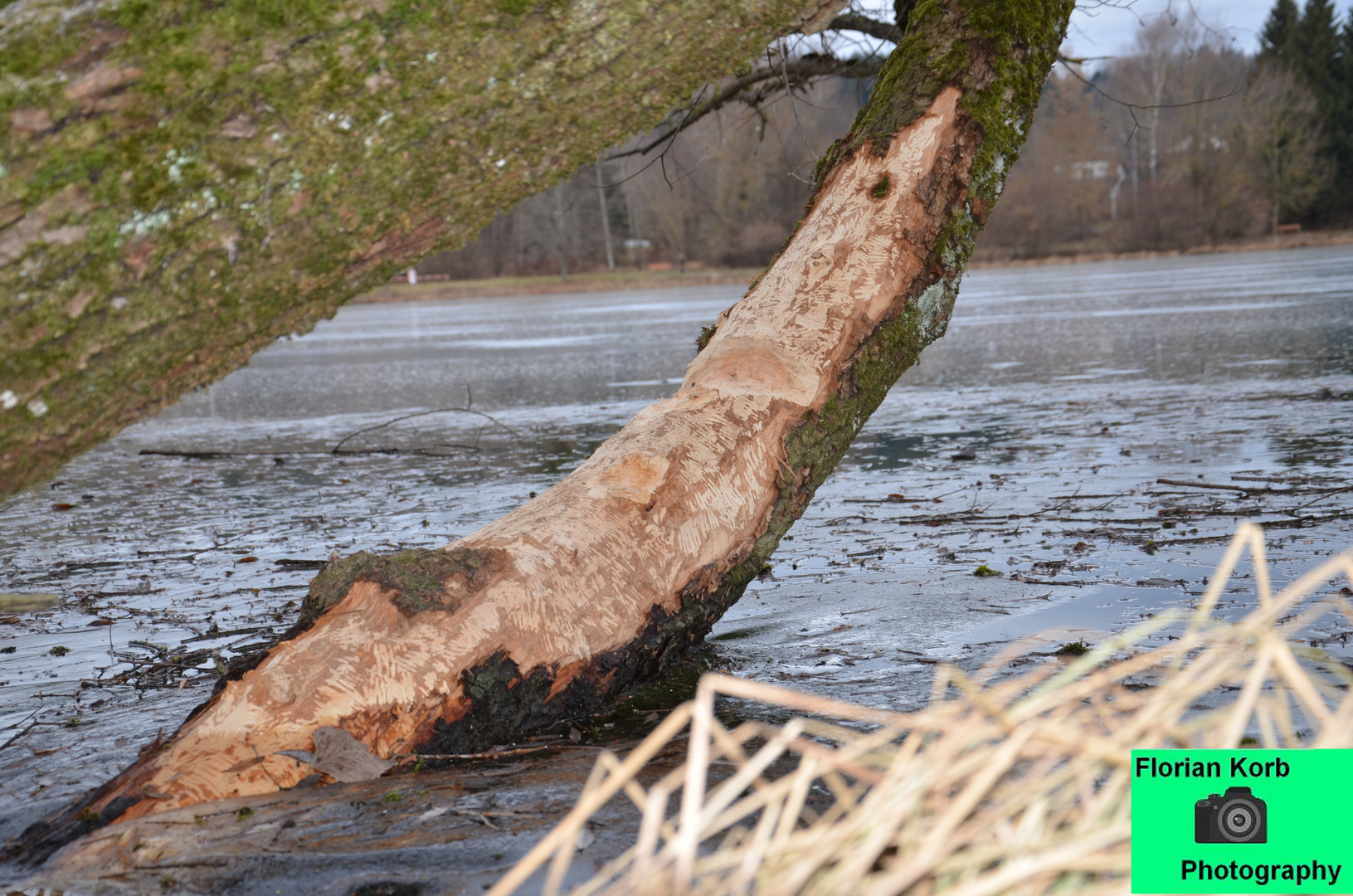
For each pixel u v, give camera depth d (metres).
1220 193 64.19
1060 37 4.07
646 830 0.93
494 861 2.29
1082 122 63.72
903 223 3.83
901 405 13.50
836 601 4.98
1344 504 6.26
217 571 6.30
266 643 4.59
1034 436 10.20
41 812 2.78
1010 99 3.88
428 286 74.75
